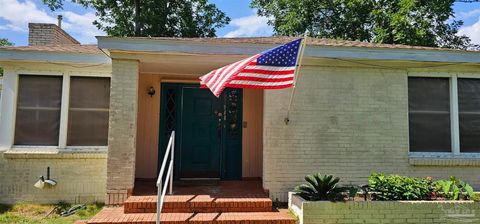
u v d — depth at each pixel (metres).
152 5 21.61
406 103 6.73
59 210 6.10
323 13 22.22
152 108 7.97
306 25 21.81
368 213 5.12
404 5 17.91
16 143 6.49
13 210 6.07
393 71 6.76
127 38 5.93
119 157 6.02
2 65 6.49
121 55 6.16
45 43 8.77
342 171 6.47
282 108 6.46
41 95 6.61
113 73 6.13
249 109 8.10
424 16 18.31
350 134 6.55
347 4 20.72
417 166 6.64
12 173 6.36
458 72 6.92
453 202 5.25
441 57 6.60
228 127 7.94
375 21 20.47
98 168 6.54
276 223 5.13
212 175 7.73
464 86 7.00
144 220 4.94
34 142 6.53
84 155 6.48
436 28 19.25
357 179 6.48
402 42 17.88
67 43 9.63
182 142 7.75
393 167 6.58
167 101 7.89
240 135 7.96
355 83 6.66
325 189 5.44
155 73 7.84
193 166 7.71
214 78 5.27
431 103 6.92
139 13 21.64
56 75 6.63
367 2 20.44
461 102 6.96
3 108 6.45
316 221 5.03
